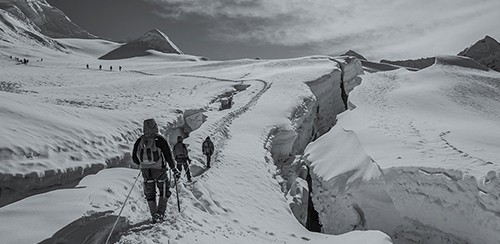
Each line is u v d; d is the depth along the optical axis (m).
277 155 24.33
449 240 8.97
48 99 18.55
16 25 169.62
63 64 90.25
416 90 38.47
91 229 4.52
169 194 5.91
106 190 5.80
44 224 4.16
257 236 7.60
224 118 24.09
